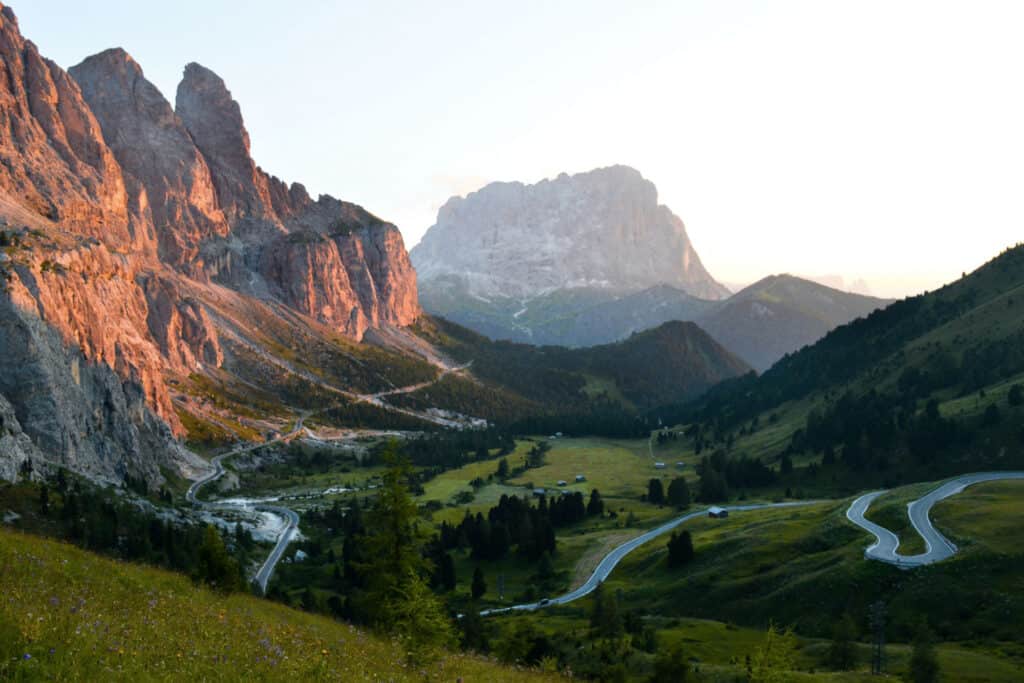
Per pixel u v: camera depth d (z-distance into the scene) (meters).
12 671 11.85
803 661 91.94
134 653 14.77
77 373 179.50
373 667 22.45
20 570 20.44
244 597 39.00
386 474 51.69
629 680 77.75
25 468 132.38
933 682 75.56
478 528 172.25
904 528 132.00
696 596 130.38
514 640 77.25
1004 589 101.38
